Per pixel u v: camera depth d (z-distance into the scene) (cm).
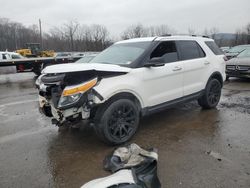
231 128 498
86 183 300
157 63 453
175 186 313
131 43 526
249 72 1019
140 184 281
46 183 332
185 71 534
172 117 575
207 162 366
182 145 426
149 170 318
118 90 412
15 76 1698
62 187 323
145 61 464
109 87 402
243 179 323
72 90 382
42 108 458
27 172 359
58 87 409
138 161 339
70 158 395
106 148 425
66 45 6594
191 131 488
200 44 600
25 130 525
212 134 470
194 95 568
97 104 392
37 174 353
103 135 413
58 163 381
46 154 412
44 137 483
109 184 275
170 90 509
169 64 505
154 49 486
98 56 537
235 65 1056
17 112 673
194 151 402
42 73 435
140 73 448
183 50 548
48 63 1641
